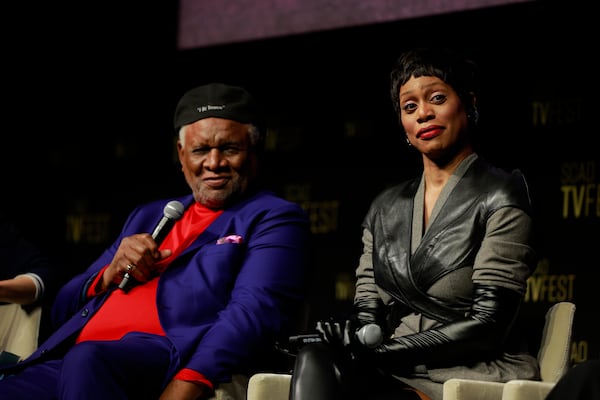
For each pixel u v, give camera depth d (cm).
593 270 854
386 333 579
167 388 579
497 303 536
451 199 568
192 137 671
